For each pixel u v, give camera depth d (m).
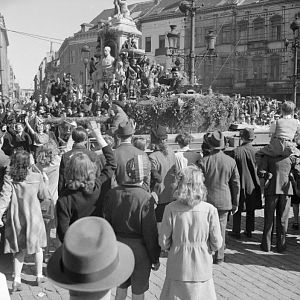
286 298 5.52
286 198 7.33
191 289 4.02
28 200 5.61
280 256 7.23
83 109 21.62
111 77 27.72
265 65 57.56
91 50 71.94
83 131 6.09
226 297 5.51
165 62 64.31
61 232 4.57
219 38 61.44
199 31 63.03
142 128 16.42
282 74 55.78
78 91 27.05
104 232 2.35
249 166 7.91
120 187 4.46
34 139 11.41
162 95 18.70
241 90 58.94
